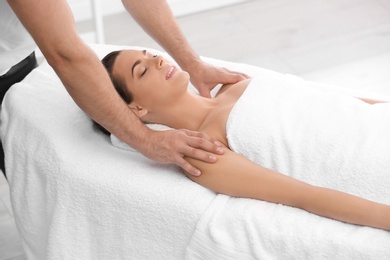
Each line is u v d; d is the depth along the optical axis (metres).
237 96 2.15
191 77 2.27
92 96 1.90
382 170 1.86
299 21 3.75
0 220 2.69
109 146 2.13
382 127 1.93
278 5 3.88
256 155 2.00
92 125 2.18
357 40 3.59
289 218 1.83
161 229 1.96
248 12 3.85
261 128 1.99
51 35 1.80
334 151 1.92
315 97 2.04
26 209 2.18
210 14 3.85
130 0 2.25
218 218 1.87
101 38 3.35
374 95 2.20
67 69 1.87
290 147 1.95
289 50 3.54
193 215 1.90
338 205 1.80
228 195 1.94
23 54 2.41
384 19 3.73
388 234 1.76
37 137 2.14
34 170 2.13
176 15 3.84
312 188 1.84
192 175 1.97
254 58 3.49
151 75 2.10
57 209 2.06
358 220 1.79
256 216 1.84
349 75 3.34
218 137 2.05
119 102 1.95
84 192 2.02
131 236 2.01
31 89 2.26
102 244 2.07
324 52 3.51
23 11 1.78
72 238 2.08
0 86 2.44
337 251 1.75
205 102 2.16
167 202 1.93
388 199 1.85
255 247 1.82
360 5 3.86
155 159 1.99
